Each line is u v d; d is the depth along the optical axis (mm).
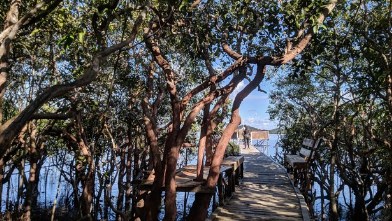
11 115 11523
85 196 8102
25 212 10984
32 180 10922
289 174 14961
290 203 10125
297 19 5648
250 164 19391
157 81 8812
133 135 13062
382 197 13805
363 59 11273
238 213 8969
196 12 6754
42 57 10133
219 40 6855
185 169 9352
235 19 6980
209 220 7703
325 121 14477
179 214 17281
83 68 7469
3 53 4547
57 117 4238
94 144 8953
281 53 6453
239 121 6602
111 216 15359
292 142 21359
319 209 18219
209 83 6609
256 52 6719
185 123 6117
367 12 9594
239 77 6609
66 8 7379
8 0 6785
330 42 9203
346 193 21125
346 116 13211
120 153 12422
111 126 10648
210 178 6391
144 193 7387
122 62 8922
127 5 6121
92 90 8523
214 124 7254
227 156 14883
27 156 12023
